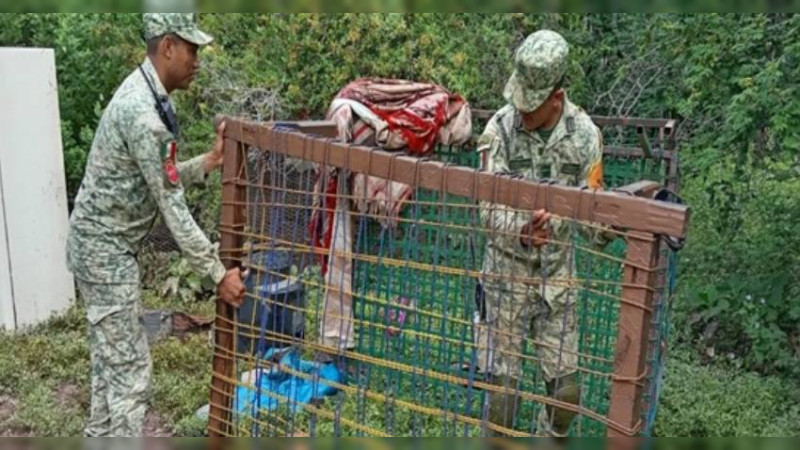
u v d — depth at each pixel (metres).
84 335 4.30
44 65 4.38
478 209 2.35
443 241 2.53
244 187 2.62
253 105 5.35
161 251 5.11
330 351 2.51
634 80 7.04
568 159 2.74
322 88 5.57
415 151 4.03
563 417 2.60
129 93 2.56
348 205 2.69
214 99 5.27
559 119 2.73
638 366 1.92
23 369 3.87
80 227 2.68
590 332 2.76
